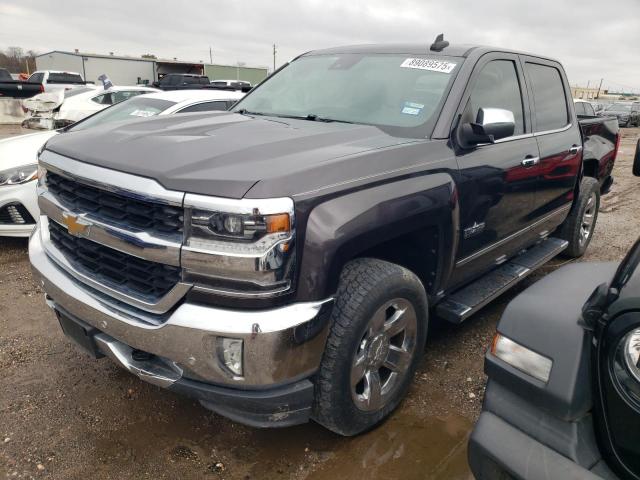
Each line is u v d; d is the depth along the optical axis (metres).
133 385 3.01
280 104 3.52
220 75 40.59
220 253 1.92
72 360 3.24
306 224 2.01
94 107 8.90
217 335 1.95
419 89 3.11
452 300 3.18
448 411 2.86
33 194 4.77
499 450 1.68
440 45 3.42
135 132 2.65
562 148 4.04
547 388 1.68
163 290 2.10
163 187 2.00
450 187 2.68
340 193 2.15
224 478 2.34
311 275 2.02
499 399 1.80
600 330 1.64
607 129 5.74
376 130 2.87
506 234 3.48
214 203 1.90
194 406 2.84
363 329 2.29
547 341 1.75
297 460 2.46
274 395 2.06
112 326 2.21
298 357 2.05
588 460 1.61
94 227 2.25
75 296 2.36
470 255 3.08
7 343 3.40
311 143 2.50
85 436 2.57
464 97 3.02
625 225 7.07
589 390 1.67
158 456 2.46
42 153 2.74
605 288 1.73
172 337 2.03
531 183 3.59
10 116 19.31
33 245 2.78
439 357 3.41
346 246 2.11
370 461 2.47
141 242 2.06
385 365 2.61
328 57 3.80
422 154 2.63
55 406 2.79
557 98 4.28
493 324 3.92
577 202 5.02
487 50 3.38
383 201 2.28
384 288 2.33
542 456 1.62
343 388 2.29
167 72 38.09
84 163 2.34
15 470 2.33
